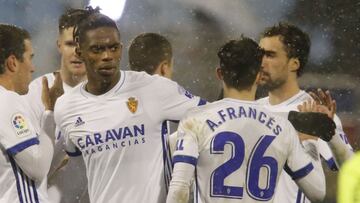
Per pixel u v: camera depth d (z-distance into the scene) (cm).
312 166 1096
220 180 1063
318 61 2709
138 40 1334
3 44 1170
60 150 1214
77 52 1166
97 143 1155
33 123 1186
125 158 1152
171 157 1159
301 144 1138
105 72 1143
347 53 2717
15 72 1183
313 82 2656
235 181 1063
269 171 1073
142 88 1166
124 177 1154
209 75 2809
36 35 2741
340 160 1205
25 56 1191
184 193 1046
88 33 1138
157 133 1163
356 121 2370
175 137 1144
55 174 1316
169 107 1164
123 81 1171
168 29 2864
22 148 1141
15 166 1160
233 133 1066
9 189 1155
